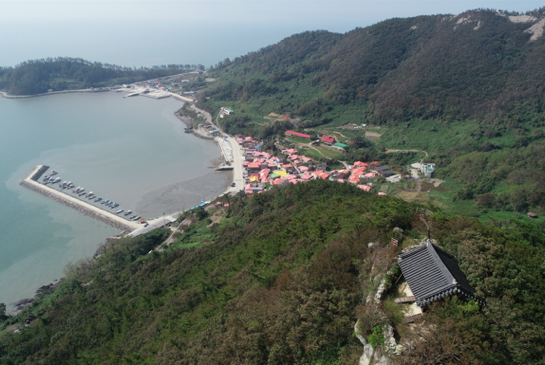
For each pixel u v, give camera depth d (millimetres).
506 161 112062
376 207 47938
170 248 91000
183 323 44438
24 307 81250
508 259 24016
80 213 121312
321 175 133125
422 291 23062
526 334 19469
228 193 132375
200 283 56094
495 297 21953
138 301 61000
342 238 39500
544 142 120562
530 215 88812
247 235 76688
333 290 28891
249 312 32750
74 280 81375
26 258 99188
